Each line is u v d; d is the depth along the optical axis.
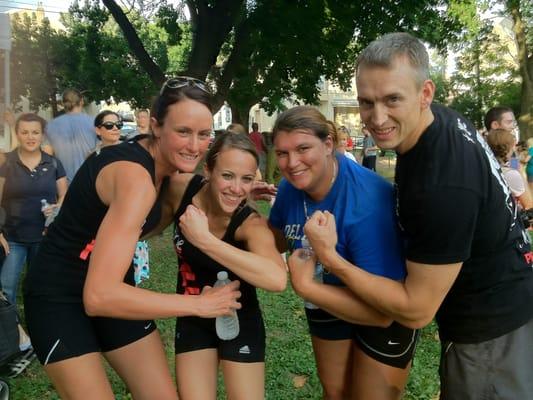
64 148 3.12
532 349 1.22
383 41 1.09
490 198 1.11
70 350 1.23
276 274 1.28
